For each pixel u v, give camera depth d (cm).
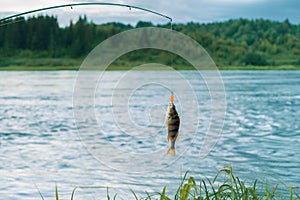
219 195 388
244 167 770
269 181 669
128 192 625
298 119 1380
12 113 1509
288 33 6078
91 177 708
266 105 1753
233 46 5719
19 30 5091
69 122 1325
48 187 653
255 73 4522
